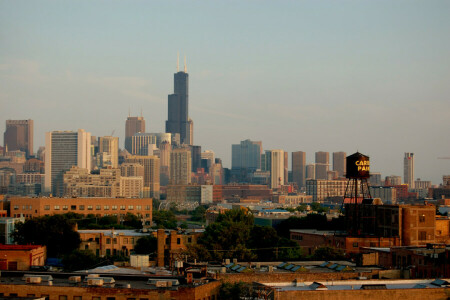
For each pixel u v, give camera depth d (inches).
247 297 6387.8
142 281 6545.3
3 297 5876.0
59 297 6033.5
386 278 7751.0
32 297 5895.7
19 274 6820.9
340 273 7628.0
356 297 6136.8
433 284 6653.5
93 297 6003.9
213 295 6437.0
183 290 5979.3
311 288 6397.6
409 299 6250.0
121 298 5964.6
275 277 7342.5
